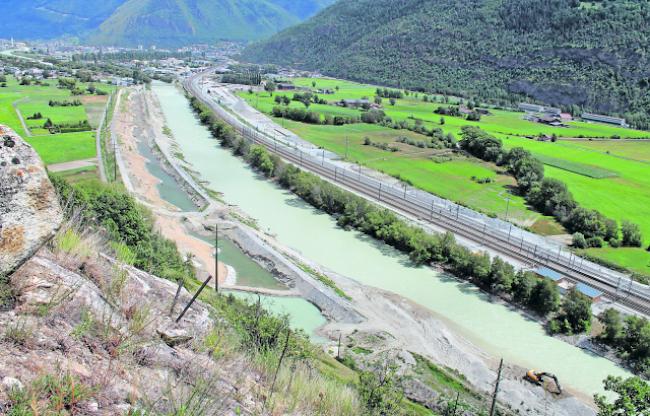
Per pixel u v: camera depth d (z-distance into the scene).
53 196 12.05
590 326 61.78
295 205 103.94
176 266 59.00
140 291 14.62
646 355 56.19
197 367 12.41
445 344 57.84
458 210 97.94
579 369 55.72
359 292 68.62
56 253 13.45
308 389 15.79
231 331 18.19
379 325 60.69
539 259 78.31
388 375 39.25
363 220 92.12
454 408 44.12
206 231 85.81
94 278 13.64
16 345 9.78
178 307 15.45
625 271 78.12
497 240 85.00
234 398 12.39
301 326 60.06
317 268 75.19
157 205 94.50
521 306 67.25
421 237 81.81
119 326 11.89
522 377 53.09
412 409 41.12
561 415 47.47
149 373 11.21
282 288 69.25
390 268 77.56
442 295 70.00
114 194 57.66
